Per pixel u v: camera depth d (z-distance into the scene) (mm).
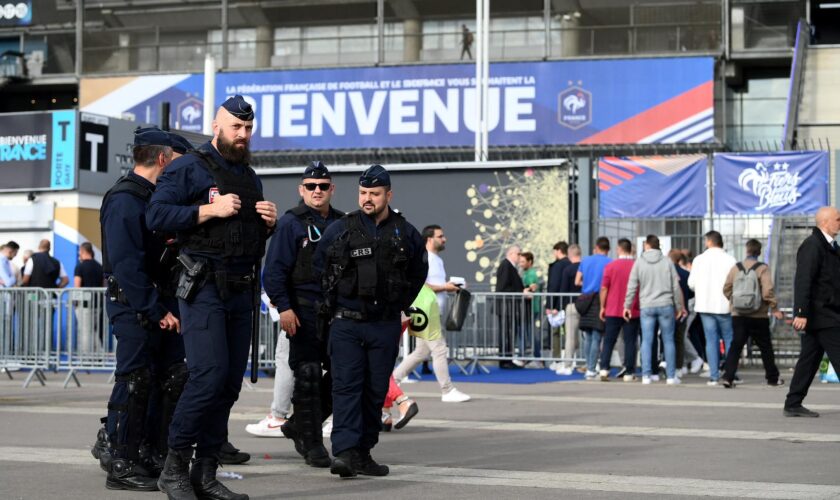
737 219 21750
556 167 21219
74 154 22859
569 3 35062
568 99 34312
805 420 11094
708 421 11031
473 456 8656
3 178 23344
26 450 8945
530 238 21266
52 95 40938
